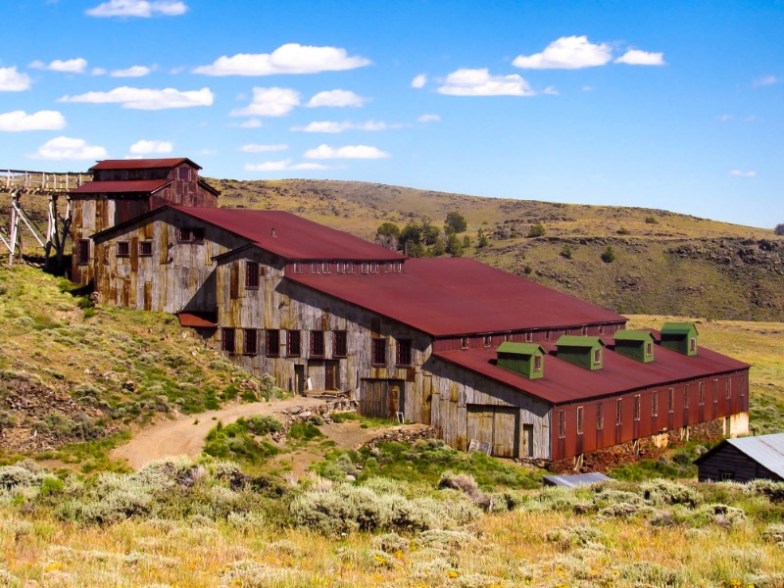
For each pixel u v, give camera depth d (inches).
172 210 3376.0
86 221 3614.7
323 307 3004.4
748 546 1358.3
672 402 3213.6
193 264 3341.5
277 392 2952.8
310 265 3191.4
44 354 2657.5
